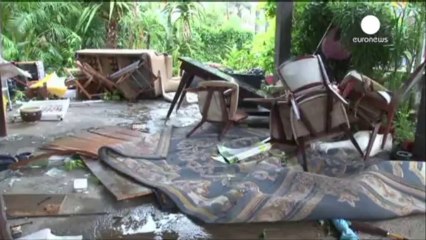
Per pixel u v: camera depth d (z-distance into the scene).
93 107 5.53
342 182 2.80
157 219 2.44
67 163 3.27
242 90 4.75
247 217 2.42
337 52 5.66
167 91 6.40
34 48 7.24
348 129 3.41
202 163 3.35
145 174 3.04
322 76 3.29
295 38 6.34
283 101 3.56
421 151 3.51
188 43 8.00
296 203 2.51
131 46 7.89
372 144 3.46
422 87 3.51
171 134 4.21
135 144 3.76
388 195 2.68
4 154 3.36
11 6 7.09
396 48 4.68
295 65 3.27
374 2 5.24
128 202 2.64
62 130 4.32
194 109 5.43
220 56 8.00
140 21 7.90
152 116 5.05
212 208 2.49
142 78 5.95
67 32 7.48
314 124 3.33
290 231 2.32
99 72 6.12
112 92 6.16
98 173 3.07
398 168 2.99
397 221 2.45
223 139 4.05
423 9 4.52
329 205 2.50
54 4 7.45
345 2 5.61
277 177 2.91
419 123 3.52
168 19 8.02
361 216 2.43
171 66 6.57
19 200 2.63
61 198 2.68
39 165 3.25
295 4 6.34
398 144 3.81
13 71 4.48
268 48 7.42
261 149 3.66
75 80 6.12
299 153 3.47
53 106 5.16
